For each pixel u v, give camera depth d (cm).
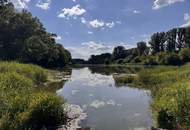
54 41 9288
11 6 6838
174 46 13500
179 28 13350
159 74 3162
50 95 1369
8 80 1717
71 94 2514
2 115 1048
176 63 10069
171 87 1850
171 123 1223
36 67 3603
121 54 18188
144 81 3259
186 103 1237
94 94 2548
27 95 1357
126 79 3666
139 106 1880
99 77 4997
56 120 1300
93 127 1305
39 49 6378
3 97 1221
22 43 6475
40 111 1213
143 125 1349
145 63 12656
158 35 13962
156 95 1966
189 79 2219
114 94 2550
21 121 1064
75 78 4622
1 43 6431
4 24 6456
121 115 1581
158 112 1366
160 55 11556
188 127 1069
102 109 1769
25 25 6769
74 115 1534
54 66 8538
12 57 6394
